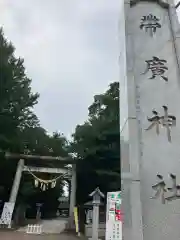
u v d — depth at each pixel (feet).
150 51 19.12
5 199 69.41
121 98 19.42
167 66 18.67
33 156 65.51
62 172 67.10
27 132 73.72
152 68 18.51
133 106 16.83
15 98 66.23
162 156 15.89
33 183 76.95
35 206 95.81
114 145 60.64
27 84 72.79
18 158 65.57
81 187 69.82
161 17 20.59
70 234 51.37
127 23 19.89
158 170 15.53
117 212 29.35
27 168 64.75
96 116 70.95
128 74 17.80
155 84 17.97
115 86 72.33
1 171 66.28
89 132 63.52
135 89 17.60
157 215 14.40
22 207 75.61
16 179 62.03
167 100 17.52
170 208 14.61
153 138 16.34
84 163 66.13
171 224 14.23
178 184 15.21
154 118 16.90
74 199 63.82
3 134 62.03
